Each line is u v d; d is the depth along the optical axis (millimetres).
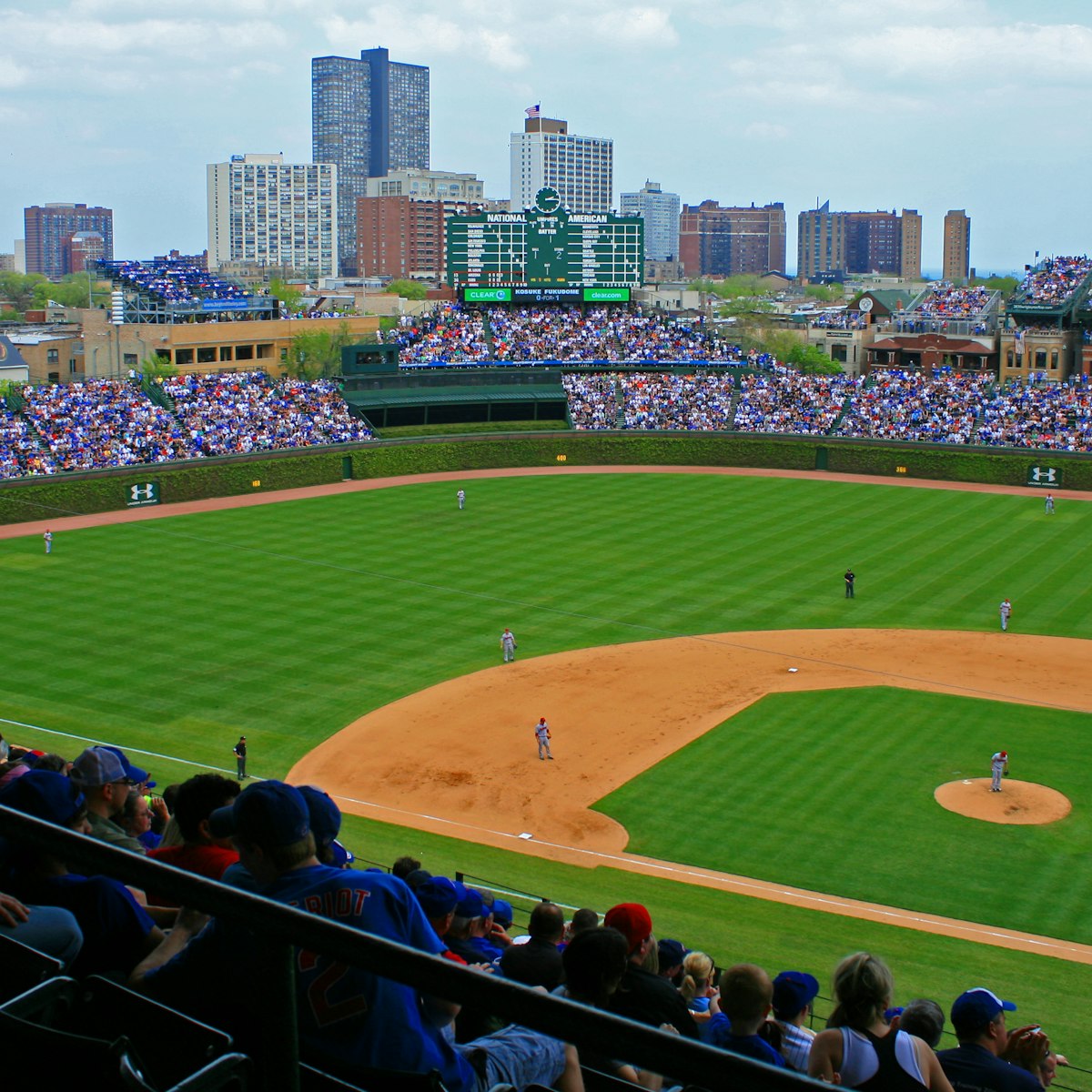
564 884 43094
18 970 6215
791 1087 4023
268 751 55781
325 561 89688
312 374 164375
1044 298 160250
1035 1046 13531
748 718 59812
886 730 58125
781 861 45094
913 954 37844
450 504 112500
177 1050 5562
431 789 52000
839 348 185125
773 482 124625
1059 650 70562
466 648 70375
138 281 157125
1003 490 121062
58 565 88688
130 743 55969
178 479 114312
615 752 55875
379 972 4621
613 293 159000
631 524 103000
